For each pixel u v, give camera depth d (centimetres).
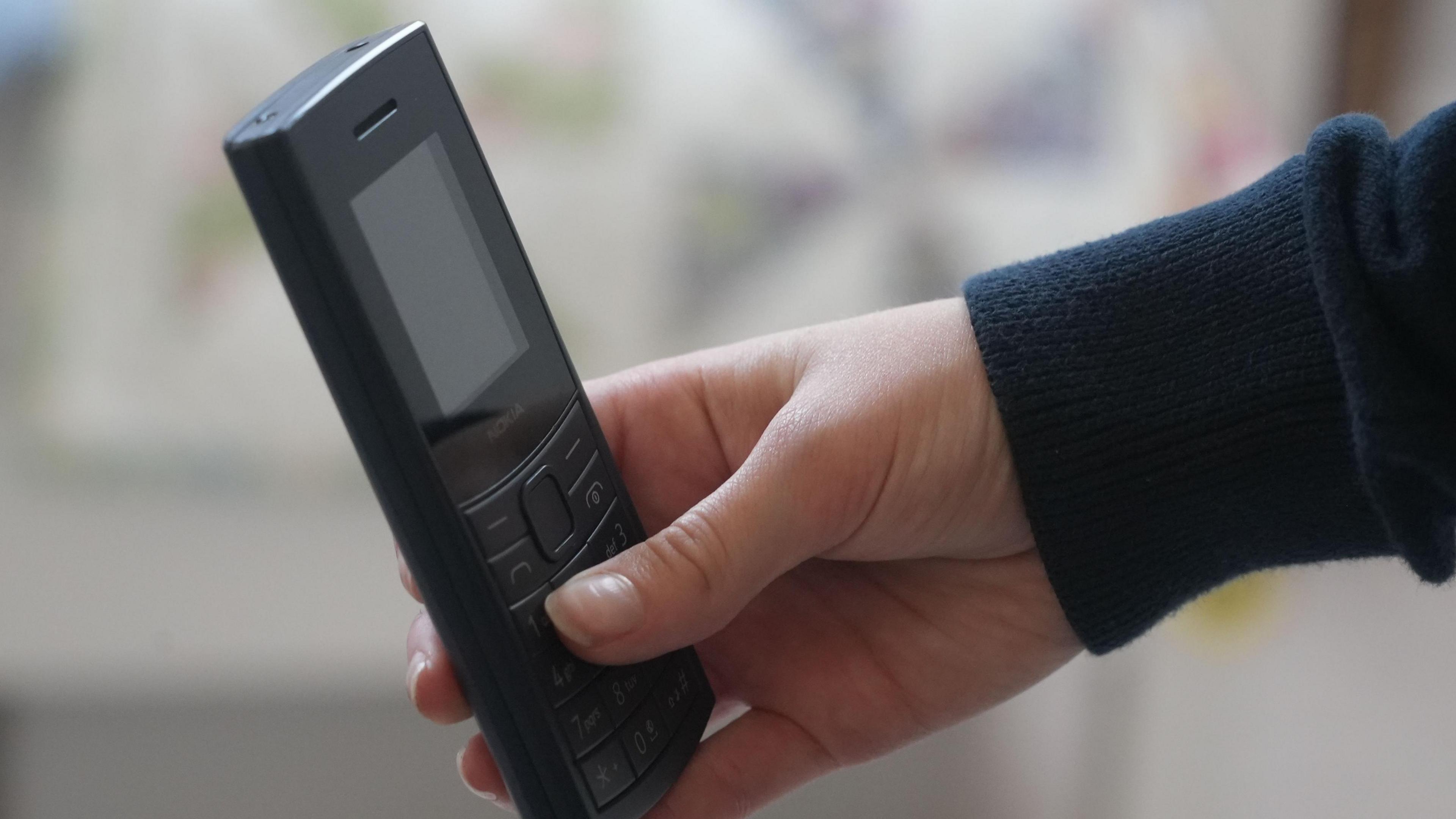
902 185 59
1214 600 68
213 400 57
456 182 41
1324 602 74
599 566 41
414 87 41
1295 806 74
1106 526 43
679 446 48
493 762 44
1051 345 43
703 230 59
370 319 38
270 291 57
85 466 57
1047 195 60
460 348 40
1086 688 68
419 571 40
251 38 57
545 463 42
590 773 41
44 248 56
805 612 47
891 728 47
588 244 58
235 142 38
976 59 59
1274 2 65
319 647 58
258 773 61
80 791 60
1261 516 43
